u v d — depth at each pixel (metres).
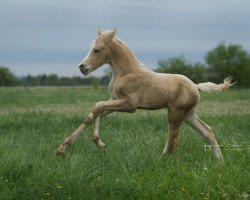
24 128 14.79
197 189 8.02
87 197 7.61
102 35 10.23
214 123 15.96
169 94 10.16
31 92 58.16
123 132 13.15
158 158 9.88
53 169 8.79
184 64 73.38
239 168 9.02
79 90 66.94
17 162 8.90
